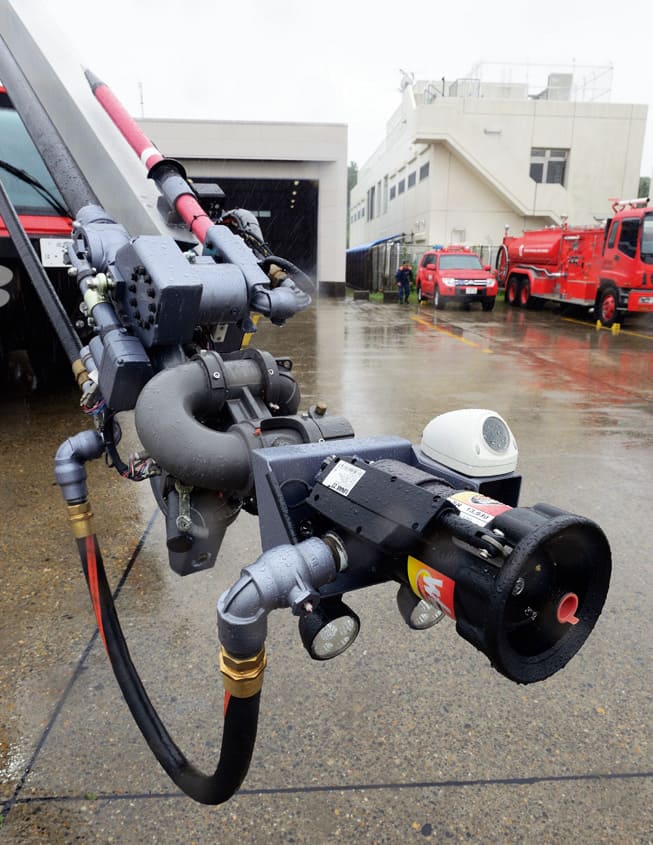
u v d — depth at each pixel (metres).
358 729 2.12
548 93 26.61
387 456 1.59
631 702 2.29
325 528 1.47
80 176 2.74
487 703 2.26
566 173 26.98
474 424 1.55
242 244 2.02
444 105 25.12
